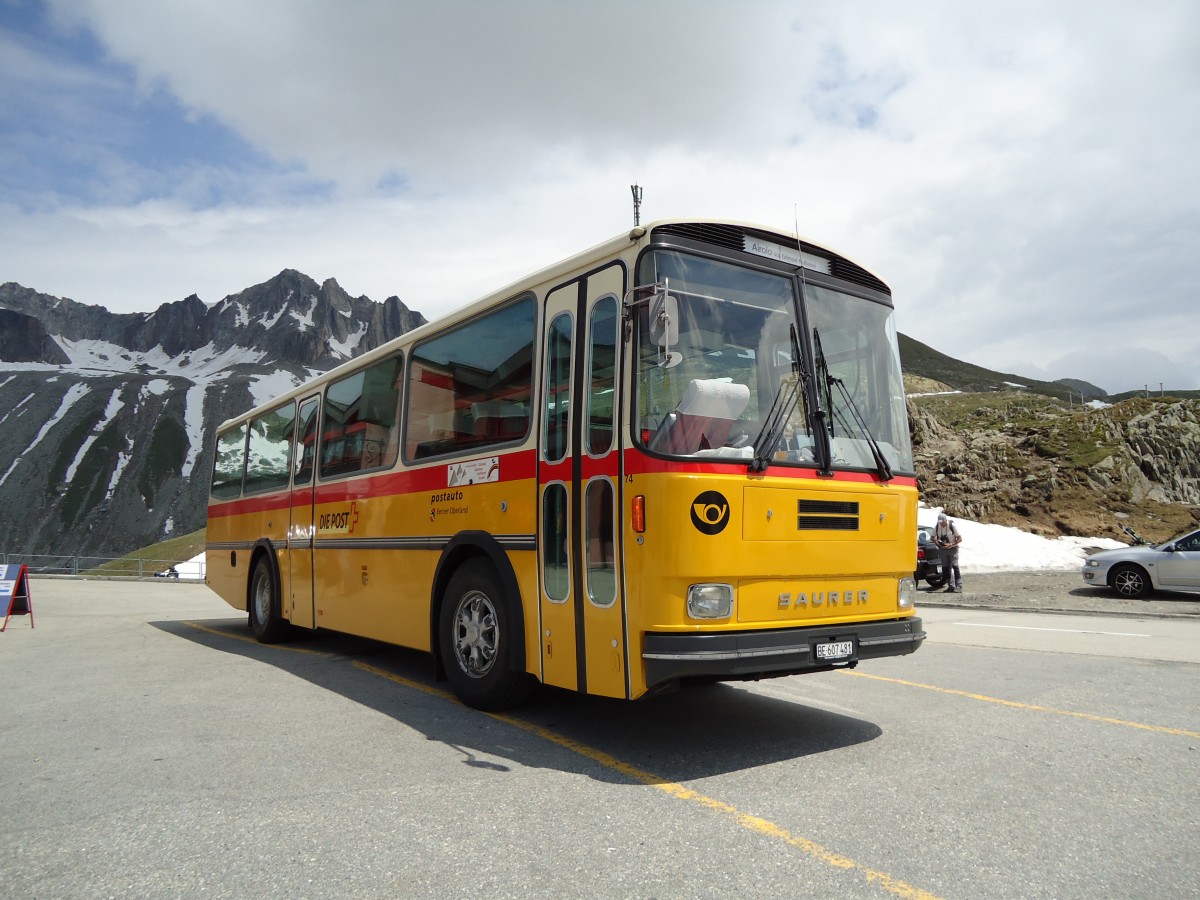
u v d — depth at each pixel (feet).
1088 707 21.56
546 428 19.03
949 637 37.42
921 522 97.19
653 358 16.38
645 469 15.96
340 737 18.40
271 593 35.09
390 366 26.91
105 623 46.91
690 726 19.44
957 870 11.16
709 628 15.56
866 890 10.54
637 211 18.08
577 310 18.62
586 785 14.90
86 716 20.66
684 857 11.59
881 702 22.20
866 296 20.17
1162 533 128.26
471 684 20.95
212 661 30.01
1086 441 180.75
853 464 18.21
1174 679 25.64
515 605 19.39
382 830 12.68
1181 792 14.48
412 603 24.13
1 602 42.88
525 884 10.73
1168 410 189.67
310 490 32.09
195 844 12.19
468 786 14.84
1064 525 135.54
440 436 23.45
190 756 16.88
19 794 14.56
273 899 10.39
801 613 16.80
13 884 10.89
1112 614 47.29
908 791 14.51
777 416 17.31
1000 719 20.17
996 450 187.01
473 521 21.34
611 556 16.69
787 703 22.08
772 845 12.02
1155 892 10.52
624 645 16.24
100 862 11.59
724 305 17.37
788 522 16.74
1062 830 12.64
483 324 22.18
